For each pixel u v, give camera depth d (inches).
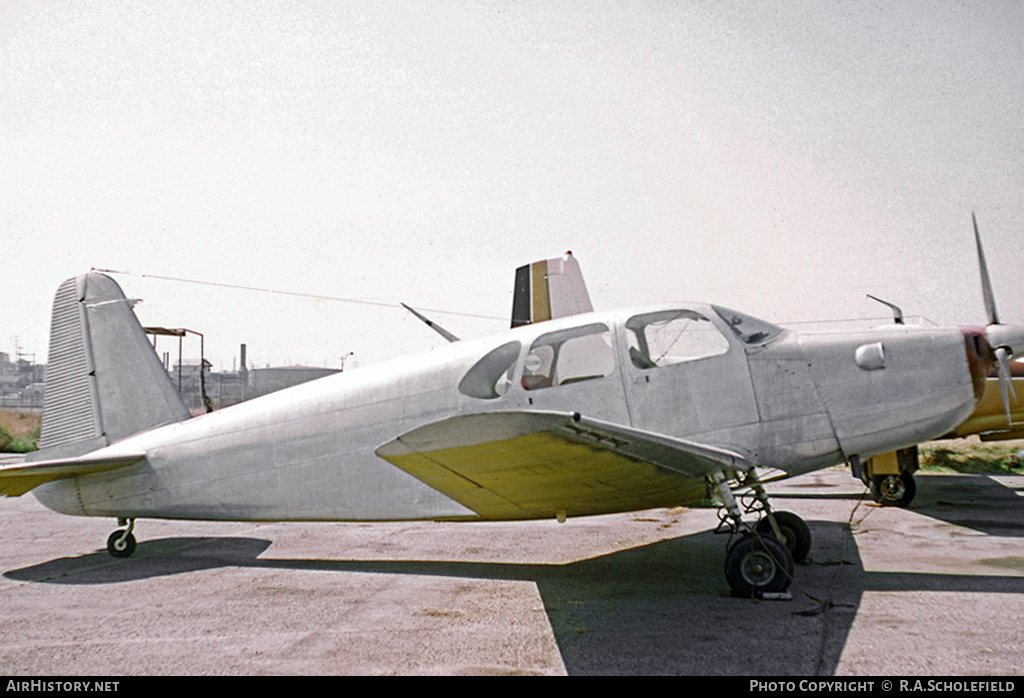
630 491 213.8
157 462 280.2
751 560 198.1
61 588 230.5
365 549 289.6
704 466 194.4
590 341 234.1
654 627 172.6
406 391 250.2
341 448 257.0
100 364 306.0
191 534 337.4
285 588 225.8
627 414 225.8
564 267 531.8
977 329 237.6
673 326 233.3
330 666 151.3
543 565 251.9
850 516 335.6
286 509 264.5
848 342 230.7
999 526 313.6
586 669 145.3
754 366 225.9
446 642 166.1
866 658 146.0
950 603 185.8
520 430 159.0
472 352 246.4
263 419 270.1
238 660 156.5
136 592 223.6
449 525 346.9
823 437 223.6
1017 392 405.4
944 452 609.6
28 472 266.1
